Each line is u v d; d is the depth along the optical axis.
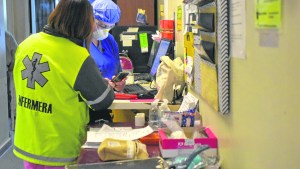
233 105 1.46
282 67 0.99
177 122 1.93
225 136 1.58
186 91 2.50
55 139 1.81
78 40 1.85
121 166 1.45
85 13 1.83
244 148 1.34
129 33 3.73
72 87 1.78
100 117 2.28
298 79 0.90
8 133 4.43
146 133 1.90
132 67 3.66
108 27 2.64
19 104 1.89
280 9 0.98
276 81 1.03
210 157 1.67
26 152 1.85
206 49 1.73
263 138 1.14
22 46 1.90
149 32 3.81
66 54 1.77
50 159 1.82
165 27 3.15
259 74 1.15
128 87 2.73
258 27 1.14
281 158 1.01
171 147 1.64
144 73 3.65
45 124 1.80
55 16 1.82
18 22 5.93
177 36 2.96
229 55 1.47
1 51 4.18
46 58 1.78
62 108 1.79
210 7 1.67
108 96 1.87
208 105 1.89
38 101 1.79
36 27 6.09
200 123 2.03
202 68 1.91
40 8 6.08
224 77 1.50
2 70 4.20
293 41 0.92
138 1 4.48
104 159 1.57
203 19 1.80
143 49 3.72
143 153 1.61
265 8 1.08
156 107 2.15
